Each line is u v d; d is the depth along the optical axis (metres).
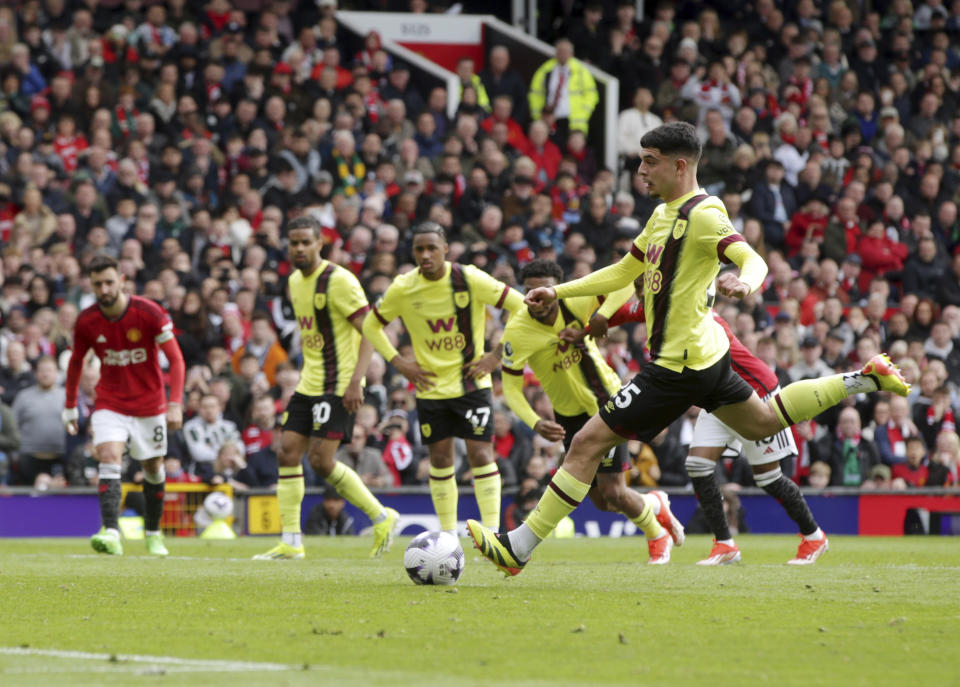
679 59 78.81
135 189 63.31
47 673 13.05
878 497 55.94
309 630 16.42
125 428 36.03
